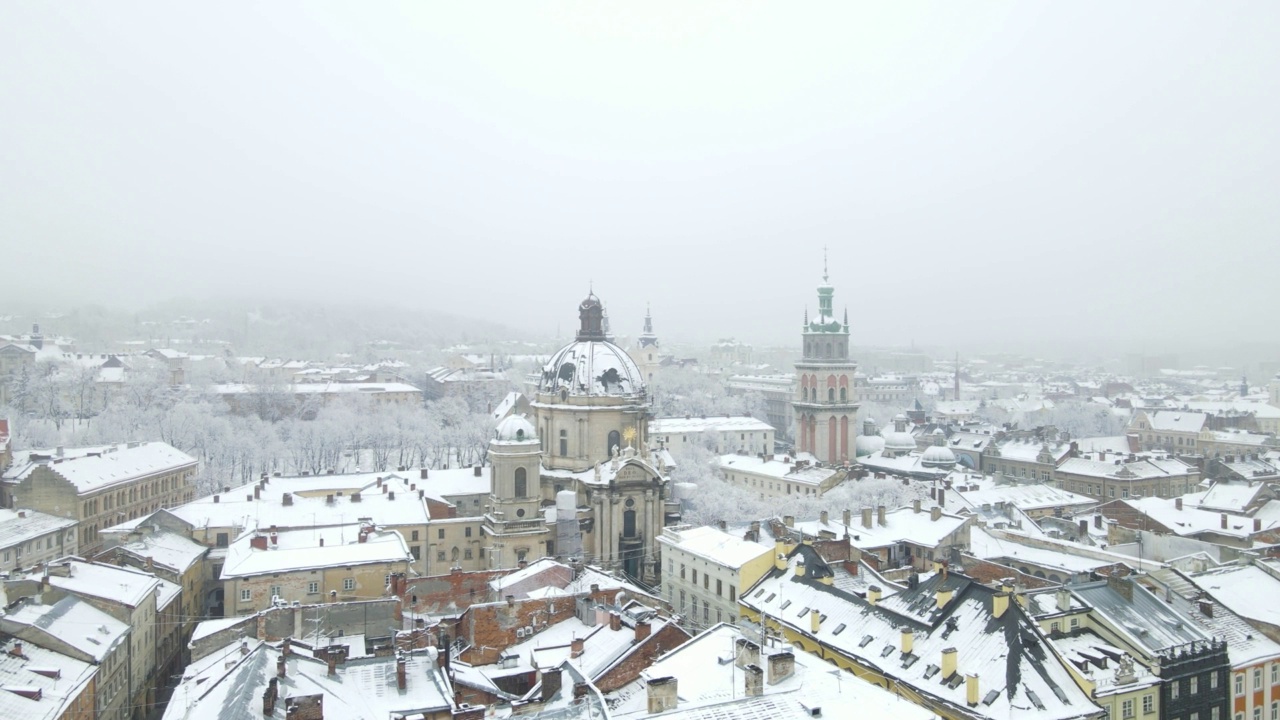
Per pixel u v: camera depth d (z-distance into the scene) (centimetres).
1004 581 9062
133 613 9569
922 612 8738
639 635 7981
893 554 12962
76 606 9125
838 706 5947
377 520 14338
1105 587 8650
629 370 16788
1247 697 8331
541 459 16775
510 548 14462
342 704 6050
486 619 9244
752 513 19462
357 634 8838
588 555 15438
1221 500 17338
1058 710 6988
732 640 7244
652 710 6088
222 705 5666
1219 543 14850
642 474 15662
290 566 11062
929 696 7462
